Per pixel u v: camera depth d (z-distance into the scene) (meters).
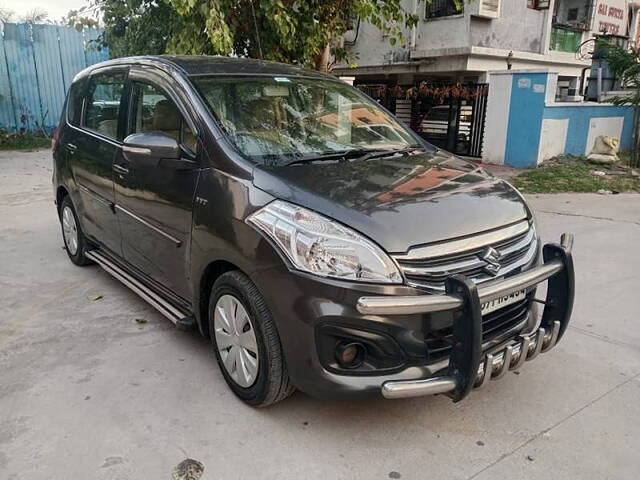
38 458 2.50
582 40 16.38
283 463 2.50
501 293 2.45
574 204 7.77
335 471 2.46
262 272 2.57
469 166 3.43
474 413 2.89
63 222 5.18
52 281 4.70
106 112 4.23
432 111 12.46
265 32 6.56
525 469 2.48
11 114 13.87
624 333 3.79
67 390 3.04
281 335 2.54
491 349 2.64
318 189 2.64
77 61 14.35
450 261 2.48
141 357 3.41
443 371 2.46
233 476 2.42
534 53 14.05
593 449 2.62
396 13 7.17
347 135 3.58
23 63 13.76
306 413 2.87
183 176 3.13
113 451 2.56
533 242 2.97
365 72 14.71
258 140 3.13
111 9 7.05
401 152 3.49
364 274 2.33
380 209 2.52
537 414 2.89
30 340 3.62
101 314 4.03
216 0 5.54
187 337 3.67
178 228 3.19
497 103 10.70
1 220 6.65
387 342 2.39
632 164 10.52
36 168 10.36
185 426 2.75
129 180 3.66
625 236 6.11
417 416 2.86
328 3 6.73
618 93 13.71
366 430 2.74
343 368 2.46
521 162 10.54
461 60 12.85
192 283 3.16
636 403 2.99
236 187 2.80
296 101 3.58
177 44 6.21
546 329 2.88
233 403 2.94
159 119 3.49
